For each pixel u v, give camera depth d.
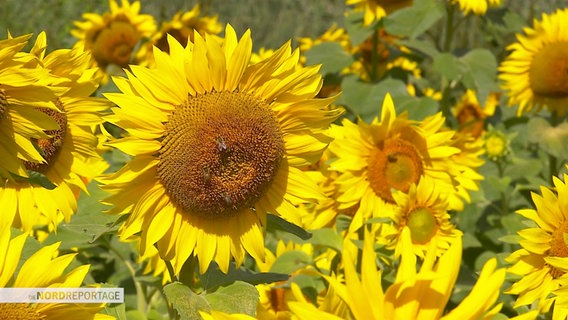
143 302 1.90
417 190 1.84
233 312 1.46
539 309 1.65
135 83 1.48
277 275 1.55
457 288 1.90
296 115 1.53
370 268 1.26
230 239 1.51
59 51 1.56
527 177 2.23
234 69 1.50
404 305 1.25
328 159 1.95
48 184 1.54
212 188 1.49
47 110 1.56
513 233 2.08
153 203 1.49
